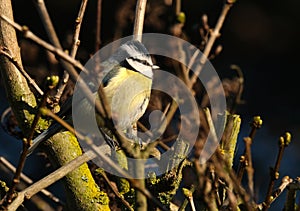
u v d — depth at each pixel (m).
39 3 5.24
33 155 15.42
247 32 17.86
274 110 18.03
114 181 8.26
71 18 16.36
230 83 8.79
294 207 6.72
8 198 6.60
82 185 7.94
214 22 16.23
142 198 6.15
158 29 10.57
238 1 17.94
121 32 10.31
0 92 15.98
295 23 18.06
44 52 10.61
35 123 6.15
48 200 13.53
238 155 11.75
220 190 7.31
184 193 6.96
